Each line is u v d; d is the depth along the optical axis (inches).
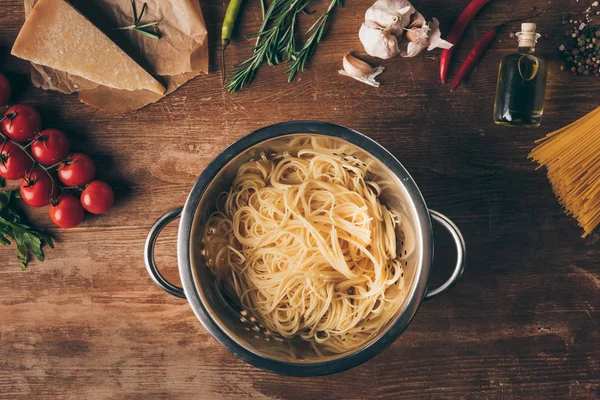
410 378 34.2
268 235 31.8
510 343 34.1
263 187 32.5
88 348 34.1
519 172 33.5
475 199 33.6
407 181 28.8
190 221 28.6
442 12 32.7
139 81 31.6
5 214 32.8
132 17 31.6
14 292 33.8
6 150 31.4
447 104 33.2
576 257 33.8
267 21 31.9
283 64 33.0
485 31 32.9
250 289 32.4
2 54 32.5
